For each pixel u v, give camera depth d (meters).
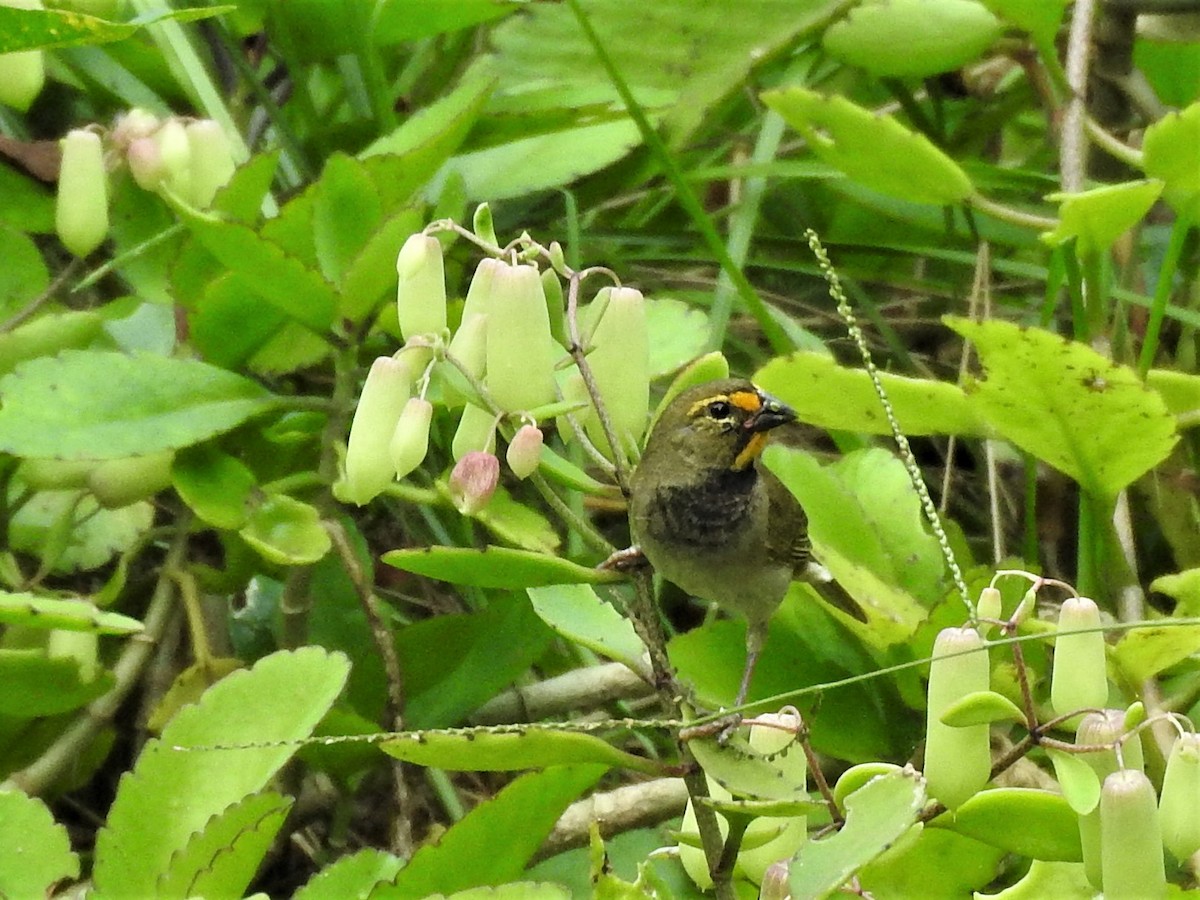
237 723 1.63
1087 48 1.78
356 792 1.76
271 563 1.72
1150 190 1.69
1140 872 1.56
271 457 1.73
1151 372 1.73
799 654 1.73
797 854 1.56
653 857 1.64
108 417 1.67
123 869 1.62
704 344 1.72
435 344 1.61
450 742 1.58
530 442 1.60
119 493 1.70
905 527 1.74
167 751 1.63
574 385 1.64
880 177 1.74
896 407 1.72
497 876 1.63
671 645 1.73
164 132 1.72
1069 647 1.57
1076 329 1.75
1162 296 1.73
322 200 1.70
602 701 1.75
